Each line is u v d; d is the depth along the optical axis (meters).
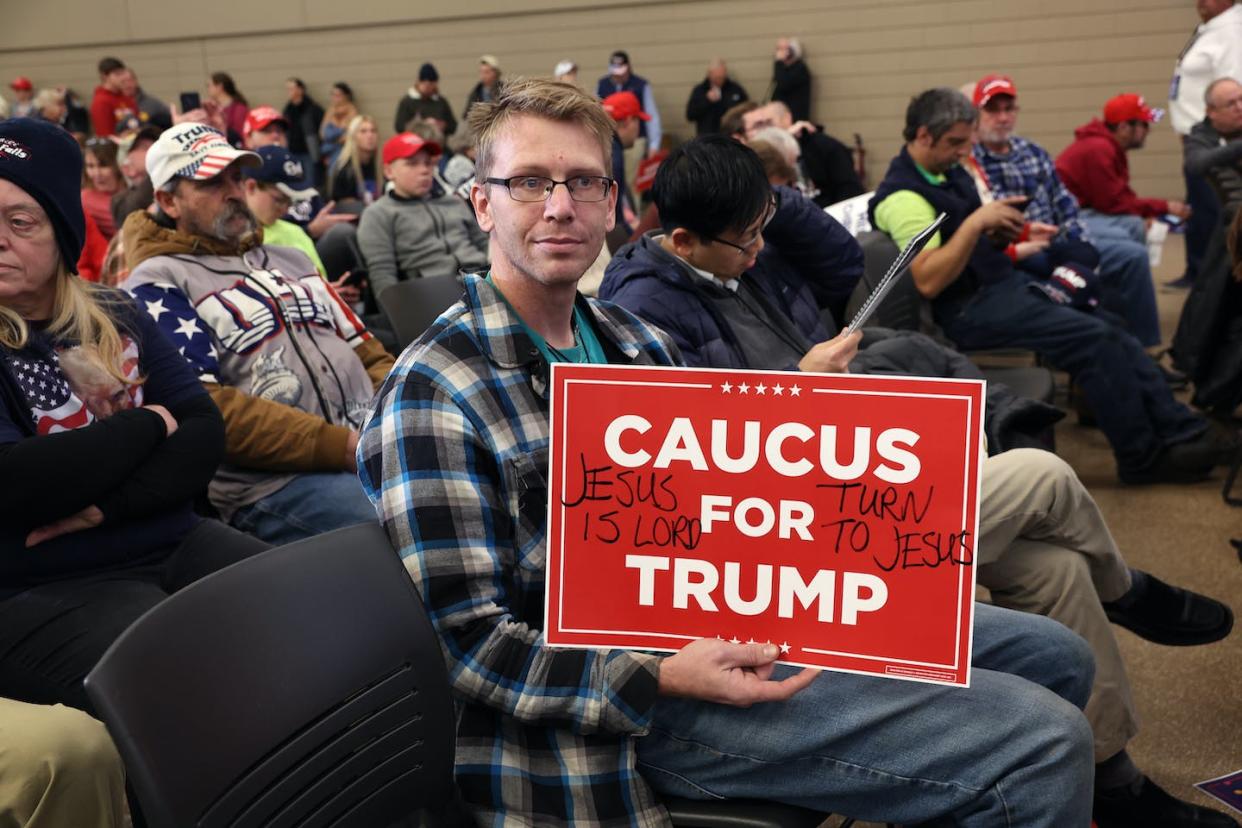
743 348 2.17
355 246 4.46
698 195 2.03
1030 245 3.77
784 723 1.29
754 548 1.18
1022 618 1.60
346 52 11.50
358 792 1.16
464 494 1.22
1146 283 4.83
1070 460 3.96
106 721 0.96
